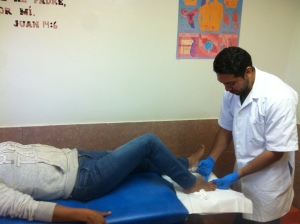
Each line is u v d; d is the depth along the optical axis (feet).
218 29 6.37
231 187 5.75
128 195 4.55
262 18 6.53
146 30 6.01
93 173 4.47
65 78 5.90
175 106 6.64
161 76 6.36
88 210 3.96
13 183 4.07
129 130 6.46
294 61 6.80
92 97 6.14
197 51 6.39
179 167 4.69
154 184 4.87
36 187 4.19
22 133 5.90
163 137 6.70
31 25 5.48
